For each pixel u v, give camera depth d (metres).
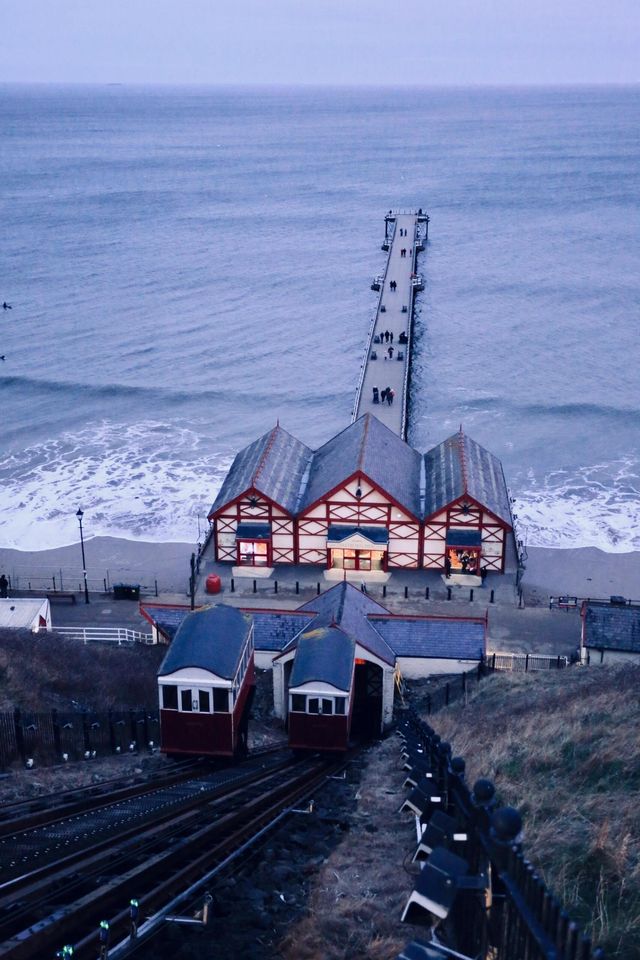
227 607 36.38
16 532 70.31
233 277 154.50
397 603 54.47
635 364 107.88
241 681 33.25
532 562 64.88
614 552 66.38
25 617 48.28
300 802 21.36
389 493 57.00
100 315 131.88
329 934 12.31
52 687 34.19
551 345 116.25
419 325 126.69
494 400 97.44
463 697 39.66
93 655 42.66
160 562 65.50
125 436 88.94
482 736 25.42
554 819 15.11
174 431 90.25
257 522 58.59
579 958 6.68
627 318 127.06
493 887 8.67
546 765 19.38
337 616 39.22
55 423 92.00
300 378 105.38
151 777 25.08
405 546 58.25
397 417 79.25
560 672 41.41
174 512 73.19
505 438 87.88
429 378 105.19
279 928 12.53
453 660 44.53
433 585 56.75
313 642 35.53
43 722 27.97
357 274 155.25
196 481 78.88
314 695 32.38
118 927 11.81
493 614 53.50
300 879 14.84
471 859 10.10
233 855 15.45
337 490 57.22
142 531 70.25
